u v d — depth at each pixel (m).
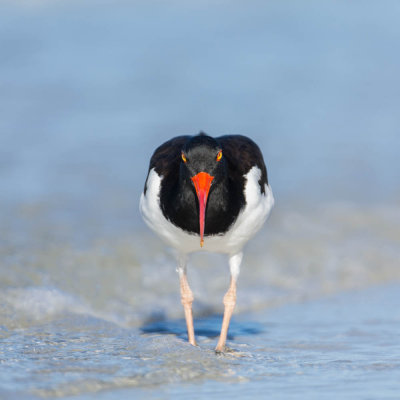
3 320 9.44
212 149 7.82
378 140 20.84
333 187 17.36
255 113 22.78
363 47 29.77
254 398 6.73
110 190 16.72
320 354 8.47
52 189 16.55
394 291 12.10
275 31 31.67
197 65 27.41
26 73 26.30
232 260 9.09
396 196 16.92
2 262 11.39
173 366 7.63
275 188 17.22
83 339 8.80
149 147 19.70
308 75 26.61
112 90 24.61
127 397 6.68
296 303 11.48
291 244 14.02
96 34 30.64
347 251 13.84
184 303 9.23
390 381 7.27
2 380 6.96
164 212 8.38
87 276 11.52
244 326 10.15
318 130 21.58
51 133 20.66
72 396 6.66
